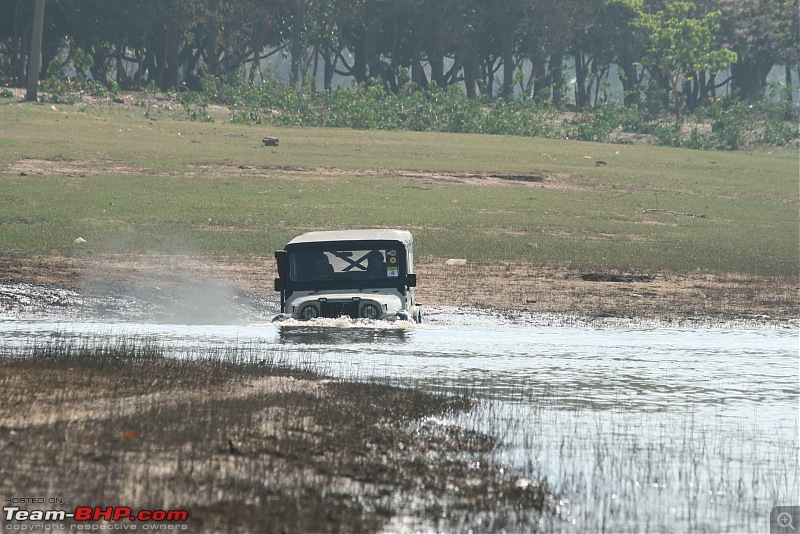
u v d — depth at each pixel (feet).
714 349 202.39
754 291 320.29
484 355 183.83
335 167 560.61
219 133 655.35
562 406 139.03
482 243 396.57
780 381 161.99
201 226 405.59
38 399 125.70
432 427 124.36
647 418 132.16
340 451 109.40
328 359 172.86
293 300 205.77
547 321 253.03
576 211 491.72
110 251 344.08
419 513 91.09
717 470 107.65
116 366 154.92
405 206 471.62
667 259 383.45
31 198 435.12
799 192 591.78
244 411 124.16
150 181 491.72
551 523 90.48
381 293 206.69
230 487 93.45
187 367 156.35
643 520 91.66
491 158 625.41
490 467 107.04
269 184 504.43
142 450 103.19
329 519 87.45
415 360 175.11
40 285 283.18
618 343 209.67
